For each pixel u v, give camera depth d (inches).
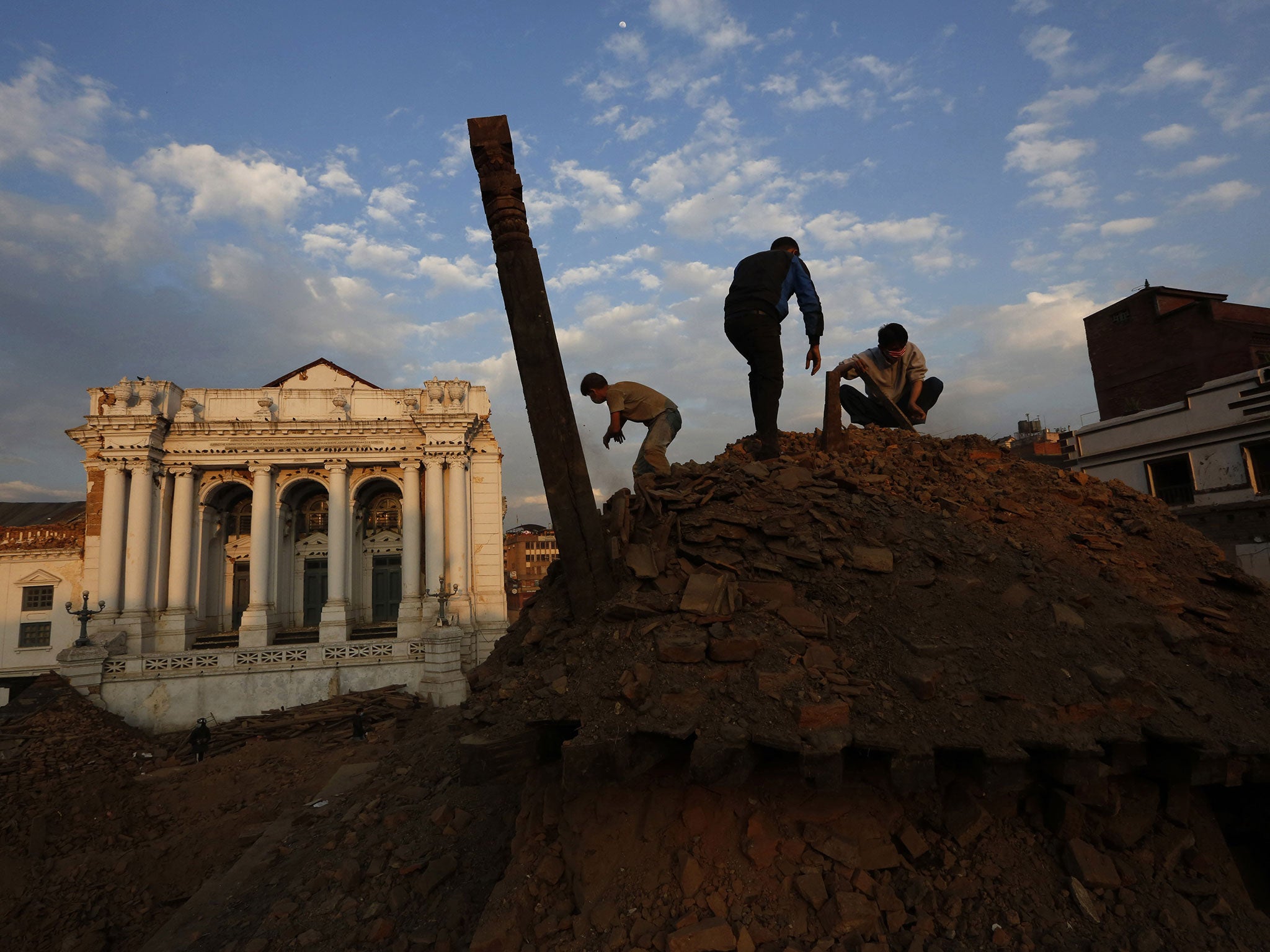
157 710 940.6
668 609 152.7
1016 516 202.7
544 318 154.9
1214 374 893.8
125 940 480.1
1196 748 123.4
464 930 182.9
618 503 189.3
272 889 250.5
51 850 600.4
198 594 1203.2
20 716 831.7
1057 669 137.3
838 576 162.1
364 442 1217.4
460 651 1011.3
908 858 132.6
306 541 1348.4
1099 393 1047.6
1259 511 679.7
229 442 1181.1
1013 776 120.0
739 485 193.8
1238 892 131.0
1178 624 163.2
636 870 134.4
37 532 1182.9
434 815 246.2
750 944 118.4
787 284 222.7
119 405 1136.8
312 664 986.7
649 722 123.4
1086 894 125.0
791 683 130.3
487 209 155.8
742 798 137.9
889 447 250.4
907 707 126.6
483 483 1293.1
